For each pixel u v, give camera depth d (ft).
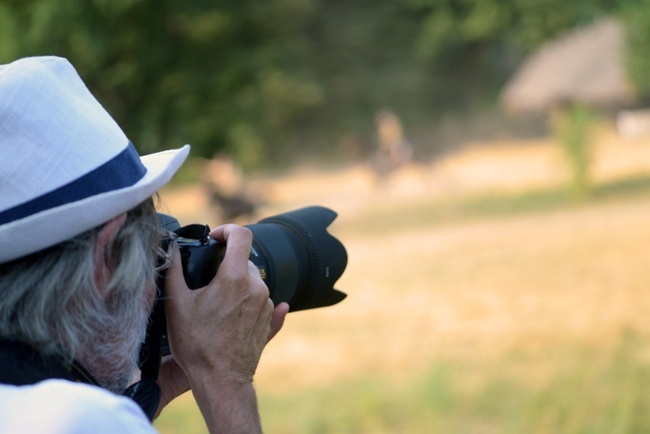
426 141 444.96
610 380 61.67
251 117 378.32
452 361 74.59
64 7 195.72
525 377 66.49
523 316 89.45
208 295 15.78
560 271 110.32
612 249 121.49
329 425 60.54
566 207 185.78
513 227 161.38
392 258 140.15
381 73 449.48
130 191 13.05
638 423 54.03
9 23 193.36
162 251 15.56
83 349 13.73
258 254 18.52
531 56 469.16
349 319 96.63
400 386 67.92
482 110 458.50
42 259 13.17
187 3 299.99
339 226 203.21
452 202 223.10
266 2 377.71
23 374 13.26
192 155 341.00
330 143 435.94
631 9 191.42
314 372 76.95
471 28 443.73
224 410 15.47
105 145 13.29
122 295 13.78
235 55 369.09
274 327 17.76
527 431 54.24
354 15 447.01
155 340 16.01
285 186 331.77
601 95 344.08
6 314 13.12
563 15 433.89
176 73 311.88
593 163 194.90
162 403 18.10
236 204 176.55
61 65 13.65
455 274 117.19
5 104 12.85
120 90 267.39
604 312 87.15
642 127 348.79
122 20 253.85
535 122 443.73
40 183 12.83
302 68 411.95
